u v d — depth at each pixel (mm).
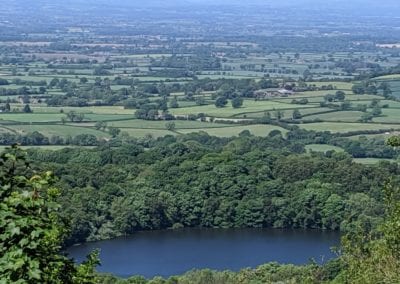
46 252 15805
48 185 16547
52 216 16656
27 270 14836
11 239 15062
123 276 76250
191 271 74375
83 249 88500
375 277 27297
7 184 16000
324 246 89938
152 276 76938
